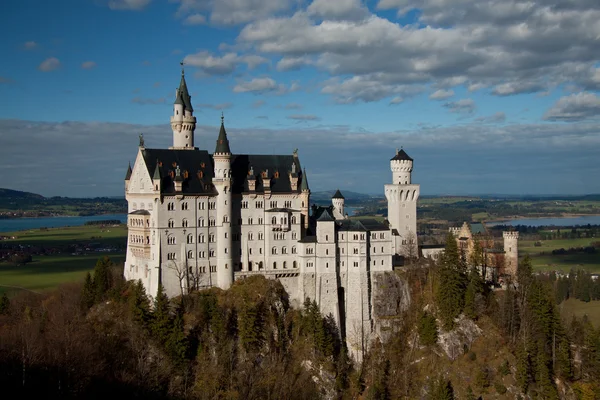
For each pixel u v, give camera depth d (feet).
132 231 597.93
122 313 552.00
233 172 622.95
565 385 566.36
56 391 449.06
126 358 505.66
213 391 501.15
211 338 537.24
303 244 612.29
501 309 602.85
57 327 532.73
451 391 544.62
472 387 548.31
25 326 542.57
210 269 590.14
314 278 614.75
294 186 639.35
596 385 563.48
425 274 652.89
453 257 615.16
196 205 582.35
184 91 648.79
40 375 457.27
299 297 614.75
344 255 618.44
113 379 484.74
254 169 637.71
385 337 605.73
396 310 621.72
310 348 564.30
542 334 583.58
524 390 545.03
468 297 600.39
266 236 620.08
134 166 592.60
